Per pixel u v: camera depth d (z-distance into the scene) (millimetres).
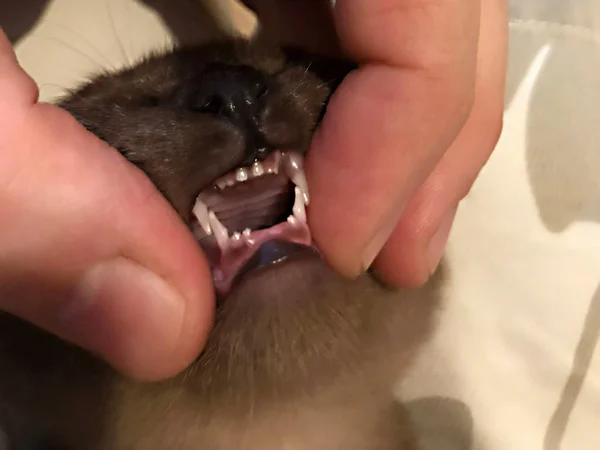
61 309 79
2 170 73
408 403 120
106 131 93
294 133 91
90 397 102
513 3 137
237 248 92
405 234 100
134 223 78
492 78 102
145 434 103
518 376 129
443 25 87
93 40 151
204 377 95
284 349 93
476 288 133
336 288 95
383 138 88
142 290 80
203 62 114
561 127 134
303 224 93
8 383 105
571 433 125
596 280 129
